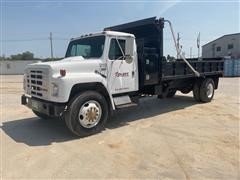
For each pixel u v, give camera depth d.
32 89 5.92
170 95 10.56
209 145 4.92
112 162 4.20
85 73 5.56
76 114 5.29
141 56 6.78
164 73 7.51
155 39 7.36
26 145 5.04
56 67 5.23
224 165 4.04
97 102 5.66
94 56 6.14
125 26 7.97
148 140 5.27
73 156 4.46
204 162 4.15
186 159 4.28
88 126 5.54
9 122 6.90
